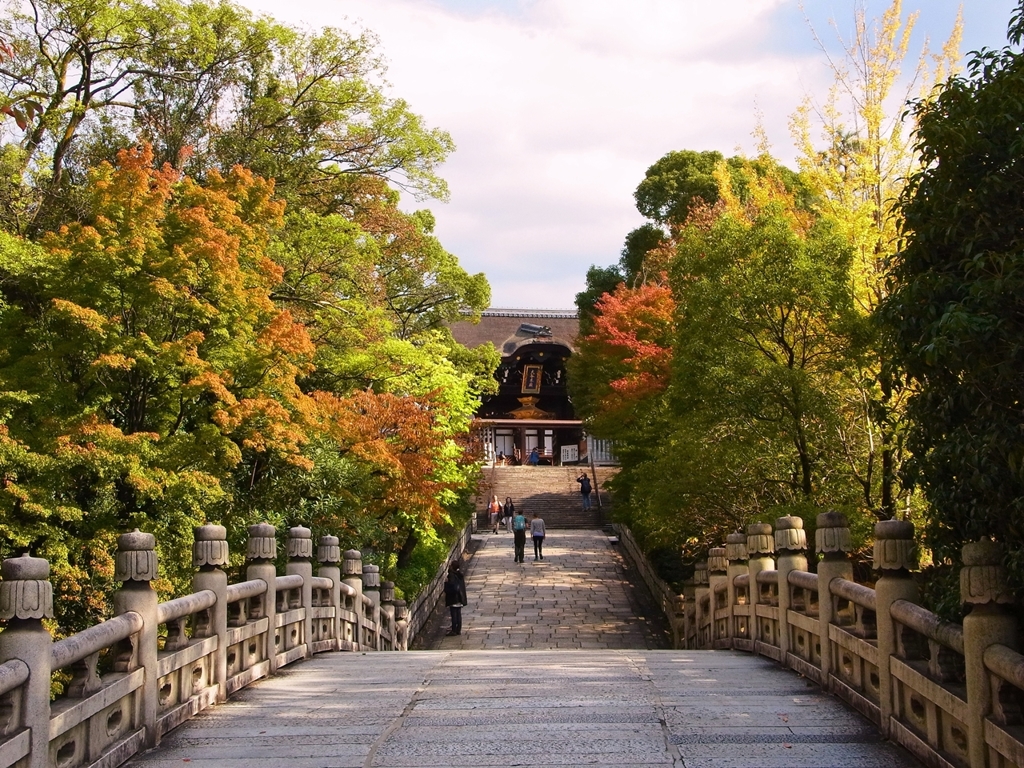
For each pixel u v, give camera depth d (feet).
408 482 60.59
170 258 42.83
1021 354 15.30
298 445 50.88
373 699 25.88
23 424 40.88
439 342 92.02
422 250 96.22
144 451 40.47
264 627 30.78
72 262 42.42
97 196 44.01
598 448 174.60
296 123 81.00
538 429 195.52
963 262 16.81
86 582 39.47
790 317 47.55
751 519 47.26
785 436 46.85
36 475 38.75
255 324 48.49
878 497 46.62
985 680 15.89
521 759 19.04
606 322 88.12
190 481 40.65
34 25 63.41
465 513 121.19
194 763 19.42
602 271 142.41
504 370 196.95
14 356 43.68
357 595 44.45
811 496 45.62
